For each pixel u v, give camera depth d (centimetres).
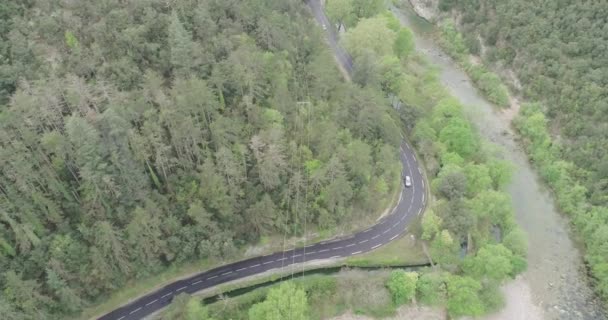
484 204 13712
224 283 12425
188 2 14500
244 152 11931
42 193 10812
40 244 10612
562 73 17750
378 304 12219
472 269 12769
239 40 14025
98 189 10619
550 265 14138
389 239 13612
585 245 14488
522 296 13388
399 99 16550
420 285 12288
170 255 11819
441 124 15638
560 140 16725
